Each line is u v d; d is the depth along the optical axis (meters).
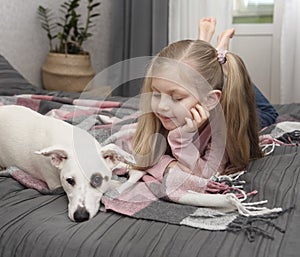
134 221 0.79
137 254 0.70
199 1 2.74
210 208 0.84
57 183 0.99
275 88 2.82
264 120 1.54
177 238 0.72
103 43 3.03
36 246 0.75
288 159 1.10
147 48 2.86
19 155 1.09
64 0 2.78
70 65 2.50
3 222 0.80
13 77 2.01
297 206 0.83
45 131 1.07
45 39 2.67
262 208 0.83
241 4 2.84
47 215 0.83
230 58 1.08
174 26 2.80
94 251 0.71
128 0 2.87
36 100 1.68
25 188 1.01
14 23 2.42
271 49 2.80
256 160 1.11
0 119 1.14
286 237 0.72
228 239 0.72
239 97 1.06
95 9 2.95
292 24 2.55
